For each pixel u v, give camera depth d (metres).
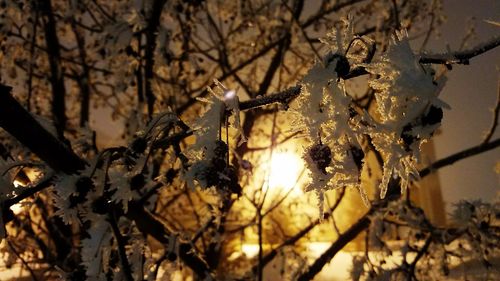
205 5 4.15
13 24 3.35
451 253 2.93
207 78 4.66
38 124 1.44
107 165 1.46
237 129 1.24
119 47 3.14
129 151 1.47
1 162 1.50
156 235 2.21
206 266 2.38
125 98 4.40
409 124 0.93
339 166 0.98
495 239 2.71
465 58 1.04
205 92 3.88
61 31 4.22
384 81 0.96
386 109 0.95
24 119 1.40
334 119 0.99
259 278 2.80
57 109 3.86
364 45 1.08
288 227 4.93
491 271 2.97
